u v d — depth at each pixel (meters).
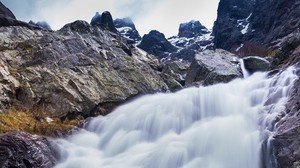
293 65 15.79
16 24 27.42
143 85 21.34
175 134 16.17
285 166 10.23
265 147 11.48
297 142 10.33
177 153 13.91
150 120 17.39
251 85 17.22
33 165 13.04
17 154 12.86
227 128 14.05
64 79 19.55
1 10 33.41
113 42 26.09
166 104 18.16
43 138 14.60
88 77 20.42
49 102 18.14
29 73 19.48
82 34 25.12
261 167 11.60
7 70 19.11
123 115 18.08
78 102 18.31
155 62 29.95
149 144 16.14
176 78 26.16
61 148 15.04
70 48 22.33
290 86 14.04
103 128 17.39
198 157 13.58
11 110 16.91
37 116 17.20
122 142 16.53
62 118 17.53
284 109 12.48
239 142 12.91
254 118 13.95
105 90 19.88
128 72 21.91
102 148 16.56
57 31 25.08
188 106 17.61
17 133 14.15
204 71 22.72
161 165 13.89
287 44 19.17
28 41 22.23
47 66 20.39
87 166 14.62
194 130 15.27
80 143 16.22
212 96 17.42
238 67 23.27
